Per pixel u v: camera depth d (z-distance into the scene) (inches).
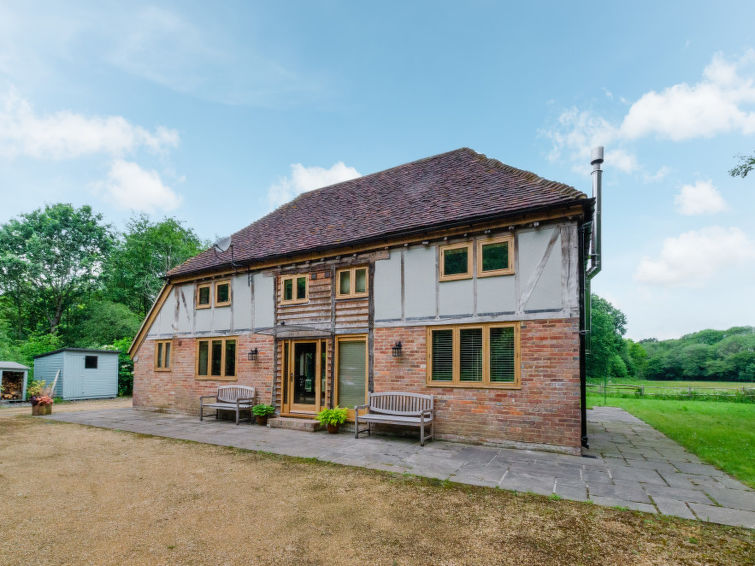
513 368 301.1
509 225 310.3
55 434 360.5
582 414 302.5
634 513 171.8
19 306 1234.6
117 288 1266.0
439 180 434.3
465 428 314.7
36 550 138.9
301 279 428.8
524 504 183.0
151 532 154.2
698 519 165.2
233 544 143.9
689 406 665.6
